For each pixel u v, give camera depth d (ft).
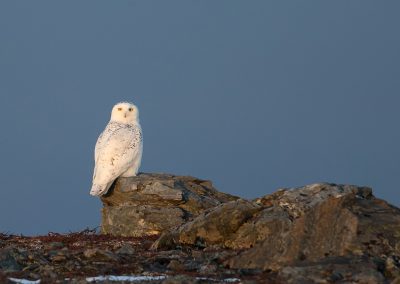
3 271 52.90
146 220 74.74
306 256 50.49
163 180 76.95
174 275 51.21
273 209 61.72
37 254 58.34
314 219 51.83
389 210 53.06
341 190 62.90
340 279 46.52
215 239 62.03
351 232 50.57
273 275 49.24
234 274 50.55
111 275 52.24
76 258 57.88
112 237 73.46
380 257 49.60
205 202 76.18
